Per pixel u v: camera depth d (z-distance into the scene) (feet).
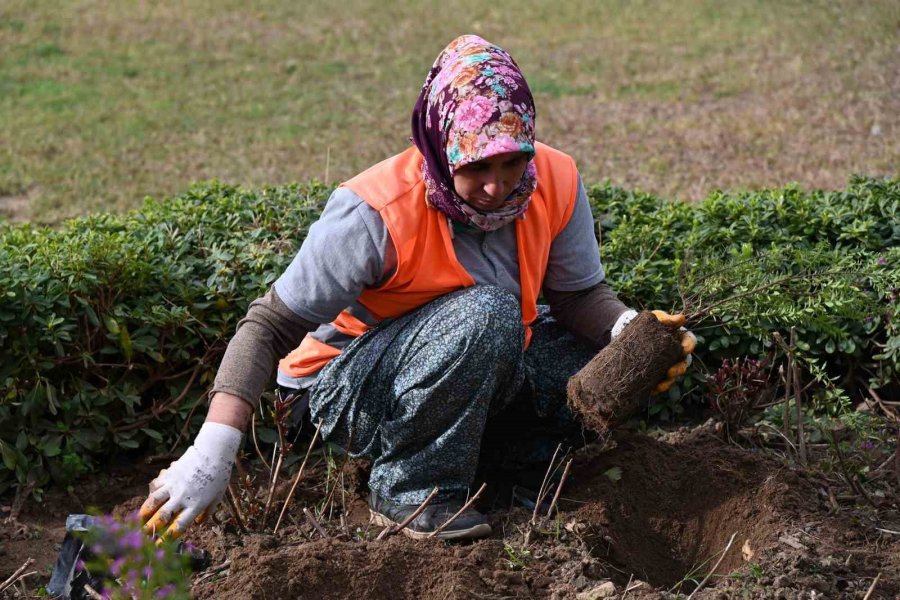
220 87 45.85
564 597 11.72
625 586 12.51
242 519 13.30
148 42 53.16
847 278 14.60
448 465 12.80
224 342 16.85
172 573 10.51
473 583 11.75
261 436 15.87
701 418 17.13
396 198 12.37
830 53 47.01
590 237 13.67
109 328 16.07
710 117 39.70
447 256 12.55
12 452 15.15
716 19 55.62
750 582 12.00
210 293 16.80
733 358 17.24
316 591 11.56
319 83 46.70
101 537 10.46
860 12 53.57
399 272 12.44
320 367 13.83
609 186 21.59
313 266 12.25
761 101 41.29
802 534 12.93
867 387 17.20
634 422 16.72
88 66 48.47
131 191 31.91
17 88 44.55
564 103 42.83
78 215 29.43
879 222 19.24
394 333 12.86
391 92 45.39
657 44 51.72
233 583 11.66
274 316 12.32
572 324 13.91
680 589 13.29
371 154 36.45
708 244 18.86
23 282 15.64
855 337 16.89
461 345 12.26
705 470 14.07
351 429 13.38
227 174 33.96
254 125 40.32
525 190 12.39
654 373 12.50
